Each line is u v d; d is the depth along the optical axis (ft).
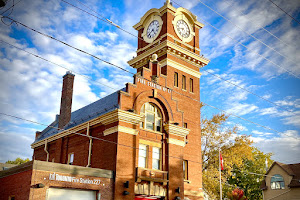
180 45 127.95
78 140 109.29
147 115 101.50
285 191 164.66
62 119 130.93
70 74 138.51
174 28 127.44
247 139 155.94
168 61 120.06
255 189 198.59
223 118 160.15
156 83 104.99
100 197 81.56
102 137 96.68
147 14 134.72
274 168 173.17
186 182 111.14
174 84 121.19
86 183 79.82
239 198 118.42
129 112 91.76
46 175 73.36
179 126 104.42
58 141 119.65
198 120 124.36
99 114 106.42
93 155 98.53
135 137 93.09
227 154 151.74
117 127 90.07
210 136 158.51
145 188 91.71
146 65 130.31
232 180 201.26
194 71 128.67
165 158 100.12
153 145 98.84
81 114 131.23
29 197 69.77
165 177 97.14
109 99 118.11
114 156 88.33
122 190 85.87
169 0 128.26
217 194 152.46
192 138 119.65
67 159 112.88
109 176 84.99
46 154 130.11
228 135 157.48
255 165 204.23
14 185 77.87
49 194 73.97
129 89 96.89
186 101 122.11
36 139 144.87
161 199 96.32
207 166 153.99
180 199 98.12
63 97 135.44
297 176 164.14
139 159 95.04
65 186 75.87
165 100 105.60
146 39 134.31
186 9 132.16
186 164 114.73
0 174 87.35
